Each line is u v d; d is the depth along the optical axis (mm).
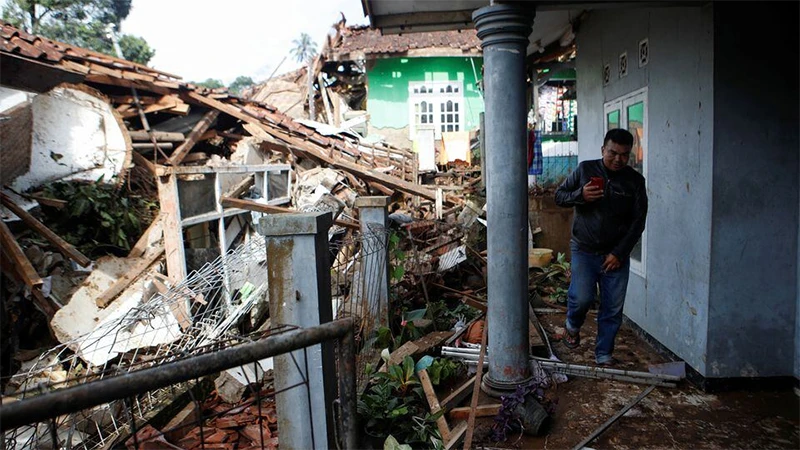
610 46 5152
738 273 3418
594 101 5672
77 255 5285
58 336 4500
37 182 6703
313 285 2682
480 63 16031
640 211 3635
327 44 15711
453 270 6984
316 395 2754
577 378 3885
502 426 3186
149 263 5105
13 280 4844
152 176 8609
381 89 16141
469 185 12133
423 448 3193
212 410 3865
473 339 4609
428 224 8391
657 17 4062
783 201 3355
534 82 9312
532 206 8438
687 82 3621
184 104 10047
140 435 3299
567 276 6926
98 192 6688
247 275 5082
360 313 4777
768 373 3498
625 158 3545
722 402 3400
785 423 3115
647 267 4500
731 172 3332
